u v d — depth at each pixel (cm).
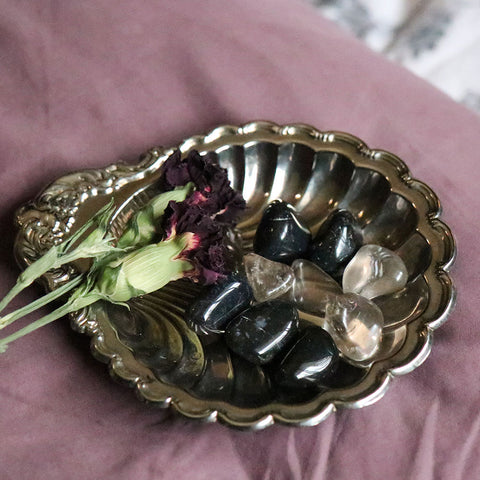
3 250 35
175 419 30
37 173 38
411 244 34
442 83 51
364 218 36
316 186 37
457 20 51
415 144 39
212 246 31
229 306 31
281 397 30
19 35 40
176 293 34
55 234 34
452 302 31
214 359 31
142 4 42
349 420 30
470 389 31
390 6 53
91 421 30
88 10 41
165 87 41
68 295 32
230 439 30
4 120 39
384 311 33
